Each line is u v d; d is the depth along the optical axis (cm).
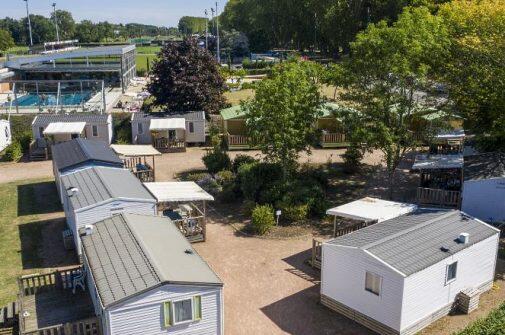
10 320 2269
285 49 14438
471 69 3466
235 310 2398
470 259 2388
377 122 3509
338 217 3378
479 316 2314
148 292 1897
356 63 3562
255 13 14438
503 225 3253
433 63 3547
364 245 2252
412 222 2603
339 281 2338
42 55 8231
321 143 5322
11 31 18762
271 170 3844
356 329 2241
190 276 2020
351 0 10481
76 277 2434
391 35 3438
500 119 3366
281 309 2408
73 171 3519
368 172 4497
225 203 3853
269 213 3284
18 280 2384
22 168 4947
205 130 5866
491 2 3734
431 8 5675
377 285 2169
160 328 1959
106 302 1872
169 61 6028
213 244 3133
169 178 4478
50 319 2181
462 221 2612
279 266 2836
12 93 7456
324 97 3944
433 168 3603
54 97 7112
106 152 3966
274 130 3684
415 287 2114
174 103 5950
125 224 2486
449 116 3588
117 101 7275
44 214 3681
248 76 10050
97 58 9831
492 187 3297
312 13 12275
